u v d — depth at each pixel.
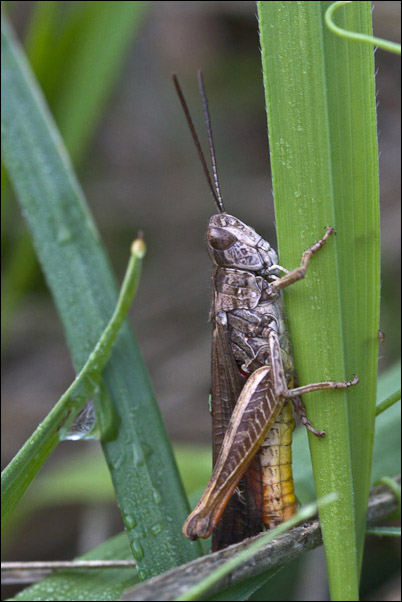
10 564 0.15
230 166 0.25
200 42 0.28
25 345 0.21
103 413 0.15
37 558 0.18
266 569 0.14
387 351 0.18
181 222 0.25
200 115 0.26
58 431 0.14
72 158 0.18
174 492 0.15
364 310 0.14
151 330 0.22
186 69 0.27
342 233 0.14
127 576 0.15
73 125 0.18
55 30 0.18
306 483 0.15
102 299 0.15
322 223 0.14
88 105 0.18
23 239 0.18
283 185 0.14
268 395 0.15
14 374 0.21
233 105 0.26
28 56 0.18
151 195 0.25
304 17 0.14
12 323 0.21
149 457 0.15
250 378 0.15
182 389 0.20
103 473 0.17
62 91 0.18
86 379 0.14
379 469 0.15
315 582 0.16
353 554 0.14
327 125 0.14
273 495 0.15
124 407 0.15
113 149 0.26
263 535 0.14
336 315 0.14
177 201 0.25
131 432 0.15
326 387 0.14
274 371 0.15
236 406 0.15
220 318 0.15
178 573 0.13
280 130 0.14
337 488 0.14
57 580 0.15
